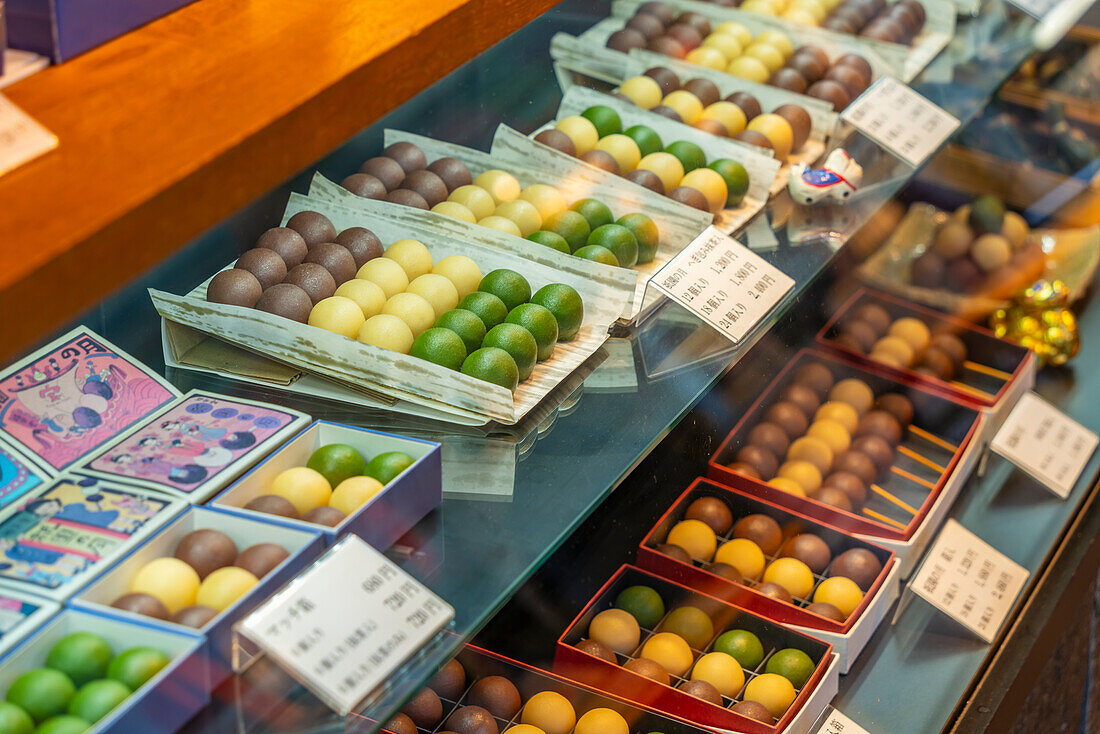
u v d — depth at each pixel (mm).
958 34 2014
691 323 1352
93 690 769
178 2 916
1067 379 1979
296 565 875
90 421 1008
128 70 818
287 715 826
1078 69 2043
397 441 1014
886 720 1359
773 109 1717
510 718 1213
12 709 756
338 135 864
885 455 1652
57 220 656
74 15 805
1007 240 1991
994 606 1521
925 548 1560
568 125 1561
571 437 1144
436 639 898
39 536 870
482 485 1065
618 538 1442
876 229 1794
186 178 715
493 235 1299
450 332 1128
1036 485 1757
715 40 1838
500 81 1589
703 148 1587
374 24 930
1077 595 1676
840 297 1789
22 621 792
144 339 1165
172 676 767
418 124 1492
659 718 1224
